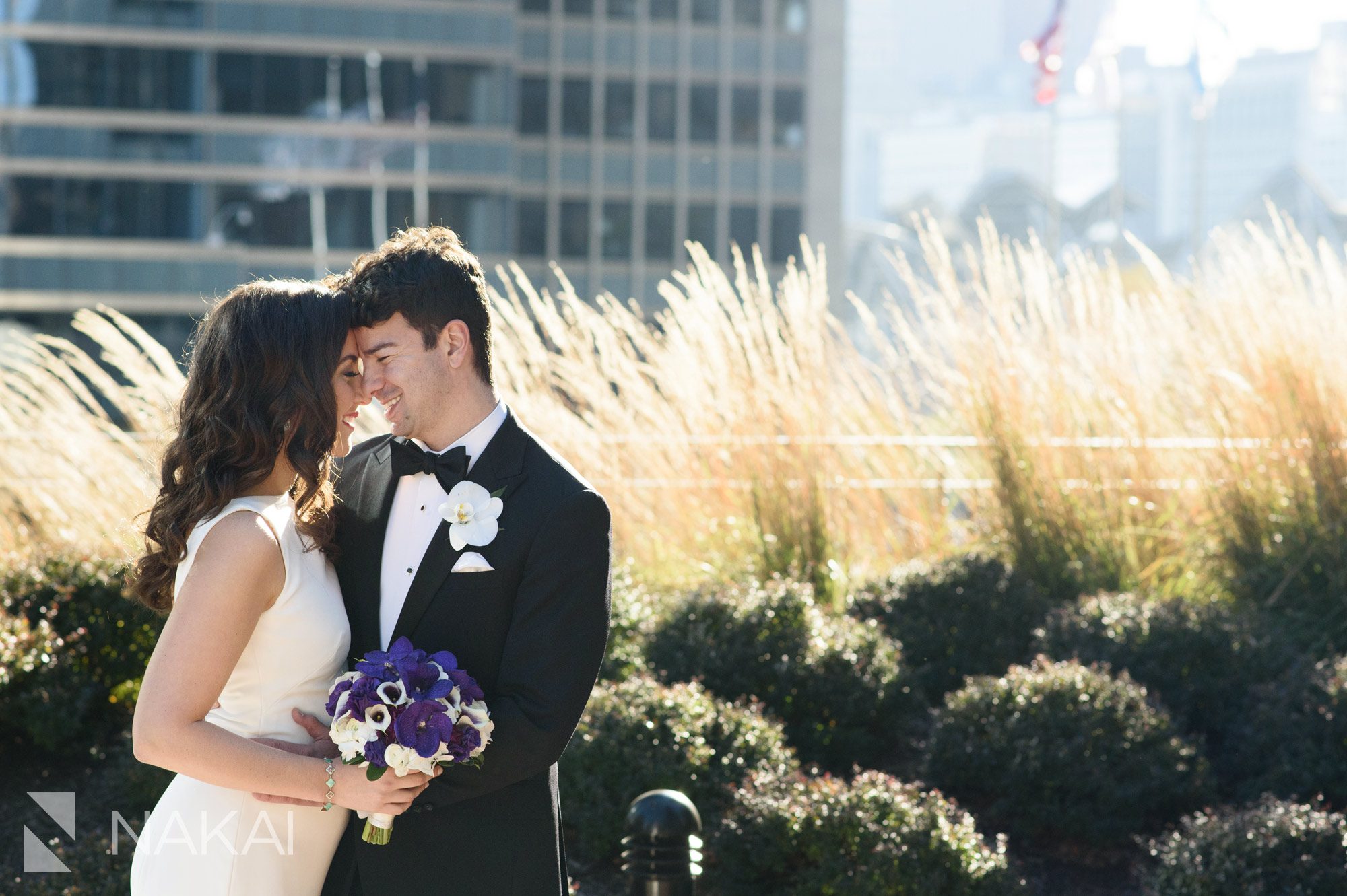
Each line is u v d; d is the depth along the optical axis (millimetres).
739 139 42906
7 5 36125
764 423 5855
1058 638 4879
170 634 2084
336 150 37594
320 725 2221
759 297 6242
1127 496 5898
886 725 4668
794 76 43000
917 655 5043
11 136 36375
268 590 2154
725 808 3883
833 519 5867
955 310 6215
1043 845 4125
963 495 6238
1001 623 5121
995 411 5918
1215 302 6215
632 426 6199
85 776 4328
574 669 2152
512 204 38719
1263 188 71125
